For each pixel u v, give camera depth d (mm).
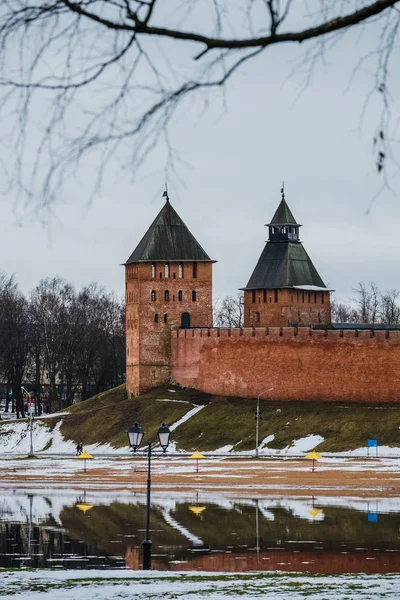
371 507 167625
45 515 161375
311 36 23125
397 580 77688
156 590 71875
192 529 142125
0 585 76125
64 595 68812
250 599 65125
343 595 66375
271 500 181125
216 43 23172
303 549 121875
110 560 113438
